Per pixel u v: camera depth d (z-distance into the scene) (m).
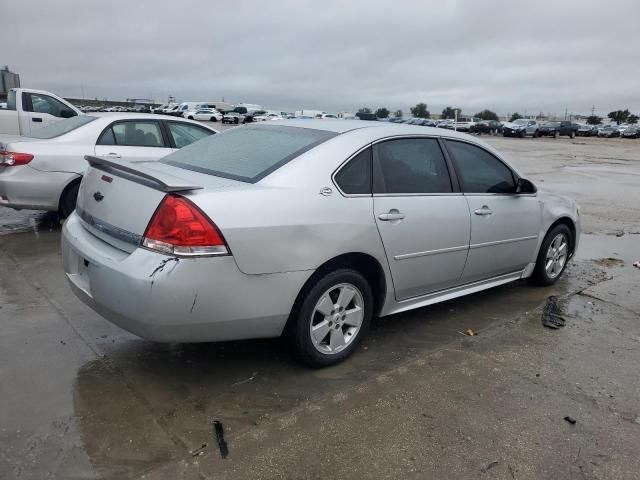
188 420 2.86
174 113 57.38
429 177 3.97
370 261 3.55
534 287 5.34
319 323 3.37
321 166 3.33
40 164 6.40
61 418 2.82
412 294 3.94
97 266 2.97
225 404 3.03
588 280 5.65
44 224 7.10
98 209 3.26
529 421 2.99
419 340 3.99
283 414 2.96
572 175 16.20
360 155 3.54
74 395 3.04
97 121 6.90
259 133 3.89
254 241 2.91
